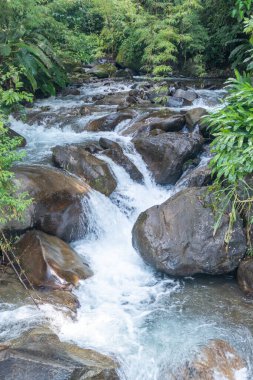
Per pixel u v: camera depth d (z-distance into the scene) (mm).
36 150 6637
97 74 13367
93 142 6887
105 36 15570
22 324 3455
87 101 9938
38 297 3852
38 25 10500
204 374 3113
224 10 12984
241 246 4445
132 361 3254
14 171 4906
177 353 3318
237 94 4449
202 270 4434
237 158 4121
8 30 9453
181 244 4461
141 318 3828
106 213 5367
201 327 3680
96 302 4055
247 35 12508
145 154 6320
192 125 6832
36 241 4391
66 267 4230
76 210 4957
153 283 4449
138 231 4754
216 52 13852
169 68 12398
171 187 6160
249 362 3309
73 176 5492
